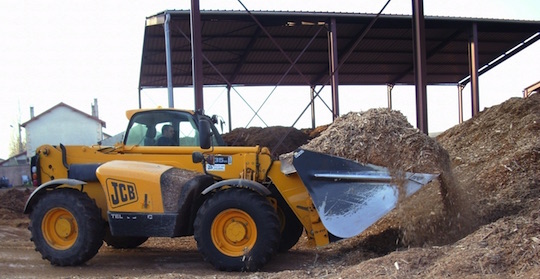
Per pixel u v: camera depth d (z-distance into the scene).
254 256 5.44
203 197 5.99
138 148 6.48
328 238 5.61
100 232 6.03
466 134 10.71
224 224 5.61
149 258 6.58
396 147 5.48
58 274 5.62
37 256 6.68
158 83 21.05
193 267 5.96
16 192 13.58
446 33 16.98
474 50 16.02
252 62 19.27
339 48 18.16
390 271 4.35
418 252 4.64
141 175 5.77
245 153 6.14
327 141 5.76
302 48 17.89
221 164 6.19
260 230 5.45
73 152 6.55
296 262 6.05
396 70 21.42
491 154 8.90
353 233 5.30
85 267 5.99
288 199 5.92
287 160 5.86
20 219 11.19
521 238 4.25
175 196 5.70
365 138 5.58
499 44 18.33
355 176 5.42
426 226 5.77
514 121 9.65
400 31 16.58
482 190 7.44
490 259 4.06
